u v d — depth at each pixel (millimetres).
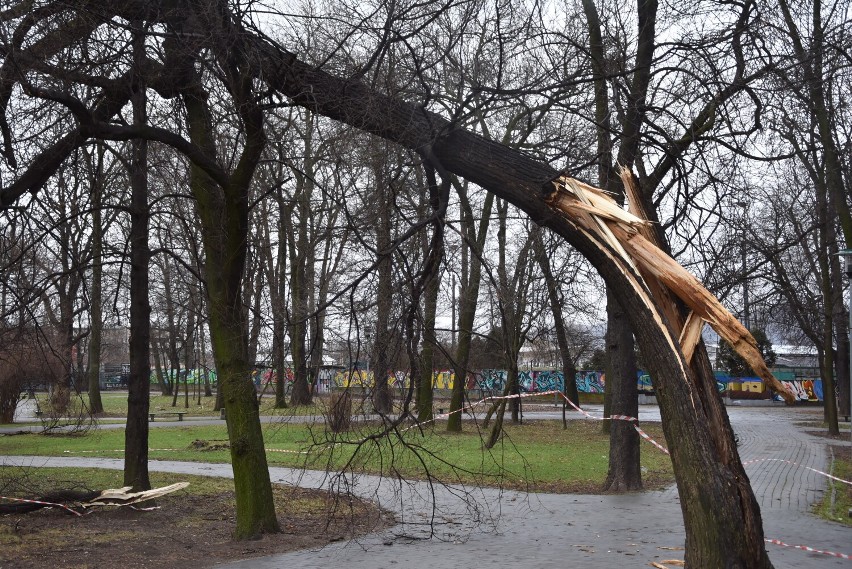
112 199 14242
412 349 8898
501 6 9109
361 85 8297
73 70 8961
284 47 8984
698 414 6320
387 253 8086
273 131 10656
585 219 6930
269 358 11164
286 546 10195
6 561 9195
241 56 9016
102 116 10477
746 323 22234
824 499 14797
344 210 8992
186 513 12867
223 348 10555
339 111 8391
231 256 10375
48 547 9977
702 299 6500
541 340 34250
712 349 44281
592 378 60625
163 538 10719
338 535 10984
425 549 10156
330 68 9016
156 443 26438
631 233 6809
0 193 8883
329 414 9852
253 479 10695
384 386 9211
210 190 10914
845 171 19188
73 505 12562
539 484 16734
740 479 6223
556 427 33938
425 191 10023
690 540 6195
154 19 9094
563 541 10695
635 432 16109
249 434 10688
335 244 18734
